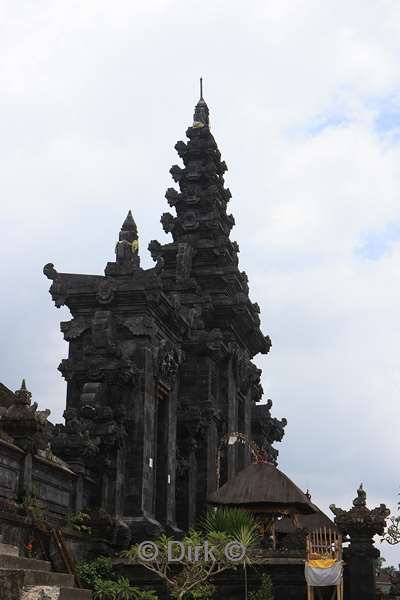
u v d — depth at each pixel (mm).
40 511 30031
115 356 43594
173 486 47031
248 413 61781
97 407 41656
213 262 59000
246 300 57844
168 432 46750
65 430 38781
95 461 40594
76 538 34875
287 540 40562
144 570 36688
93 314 45375
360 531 38062
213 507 41125
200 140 63531
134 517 41656
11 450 30188
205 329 57406
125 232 46406
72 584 21109
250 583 36312
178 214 61469
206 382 53531
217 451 54125
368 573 37594
